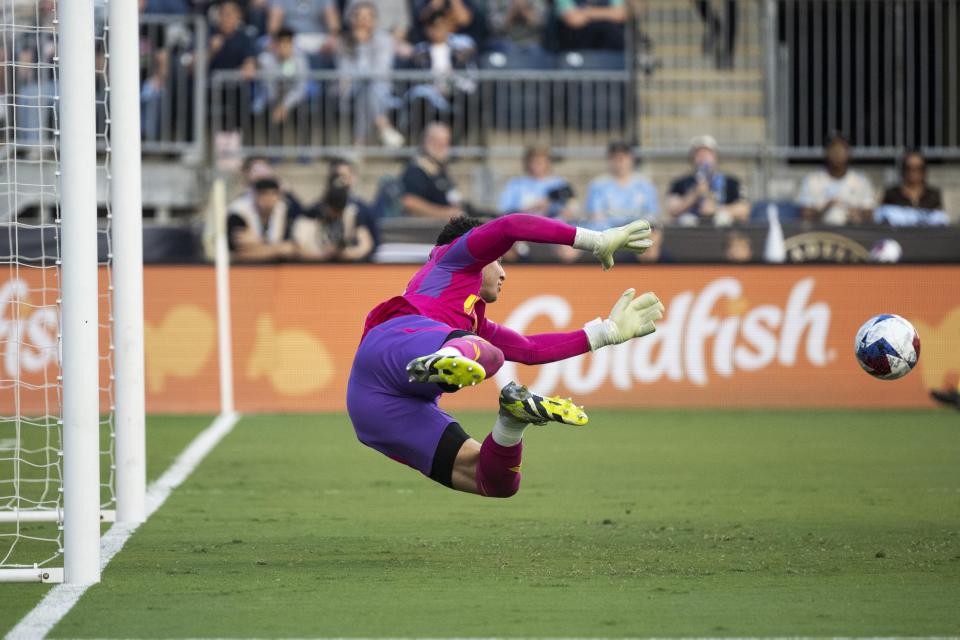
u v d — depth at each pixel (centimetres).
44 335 3422
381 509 2022
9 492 2255
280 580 1466
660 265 3594
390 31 4741
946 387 3622
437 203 4041
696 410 3597
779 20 4647
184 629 1226
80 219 1398
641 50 4625
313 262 3578
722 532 1809
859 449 2814
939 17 4362
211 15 4469
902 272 3628
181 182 4384
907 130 4406
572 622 1254
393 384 1423
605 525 1870
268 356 3572
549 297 3553
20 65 1739
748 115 4741
